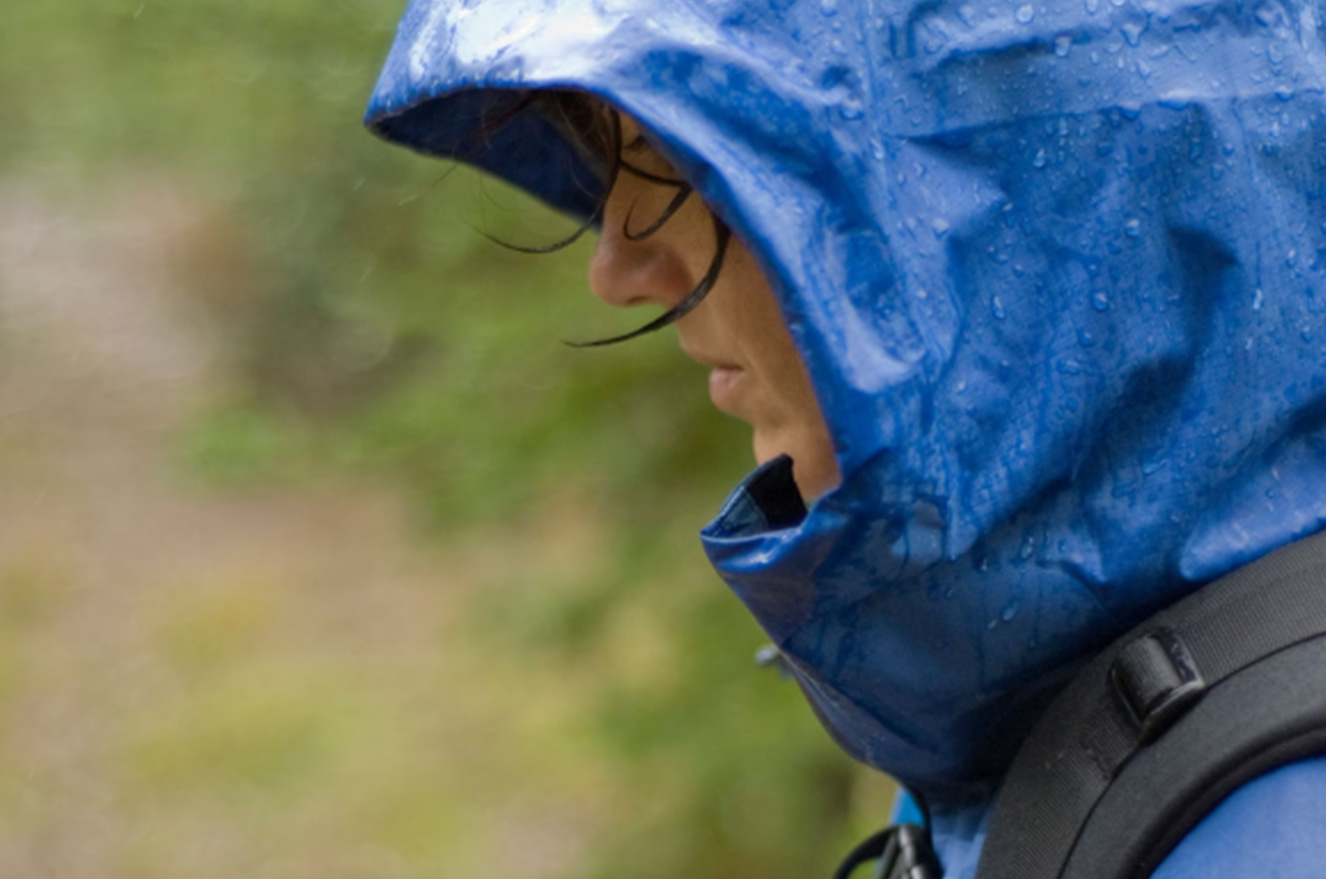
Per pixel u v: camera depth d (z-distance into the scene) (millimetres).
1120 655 2041
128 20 11625
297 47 9484
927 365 1958
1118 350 2066
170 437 23047
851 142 1959
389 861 14531
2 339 25453
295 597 19938
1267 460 2150
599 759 8047
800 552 2023
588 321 7711
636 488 7680
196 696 17719
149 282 26266
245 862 14703
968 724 2303
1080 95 2053
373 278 8406
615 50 1935
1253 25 2107
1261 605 1978
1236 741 1873
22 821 15516
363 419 8422
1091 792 2020
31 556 21141
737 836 8148
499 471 7621
